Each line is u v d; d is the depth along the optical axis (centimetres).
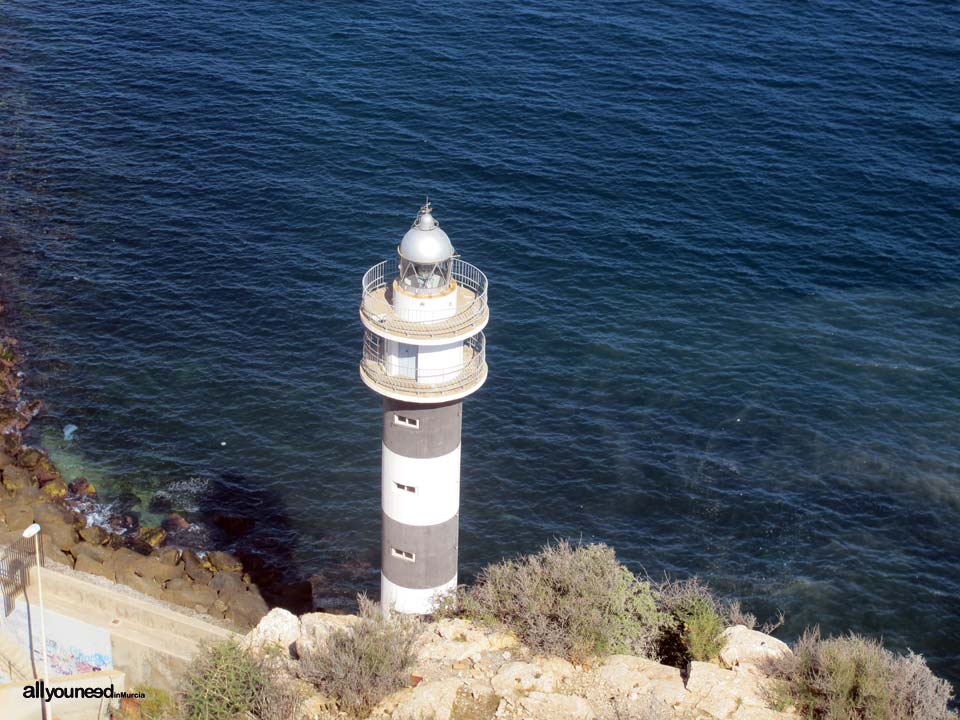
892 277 8831
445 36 12006
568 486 6906
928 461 7106
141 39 12100
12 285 8644
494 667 3756
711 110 10825
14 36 12125
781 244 9144
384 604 4941
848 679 3512
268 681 3550
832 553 6431
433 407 4491
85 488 6875
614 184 9800
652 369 7875
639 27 12200
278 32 12138
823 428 7381
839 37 12044
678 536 6562
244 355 8006
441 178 9862
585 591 3897
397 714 3497
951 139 10431
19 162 10106
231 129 10575
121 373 7850
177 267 8869
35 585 5703
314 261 8931
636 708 3512
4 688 5081
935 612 6053
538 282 8656
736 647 3831
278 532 6662
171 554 6241
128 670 5447
